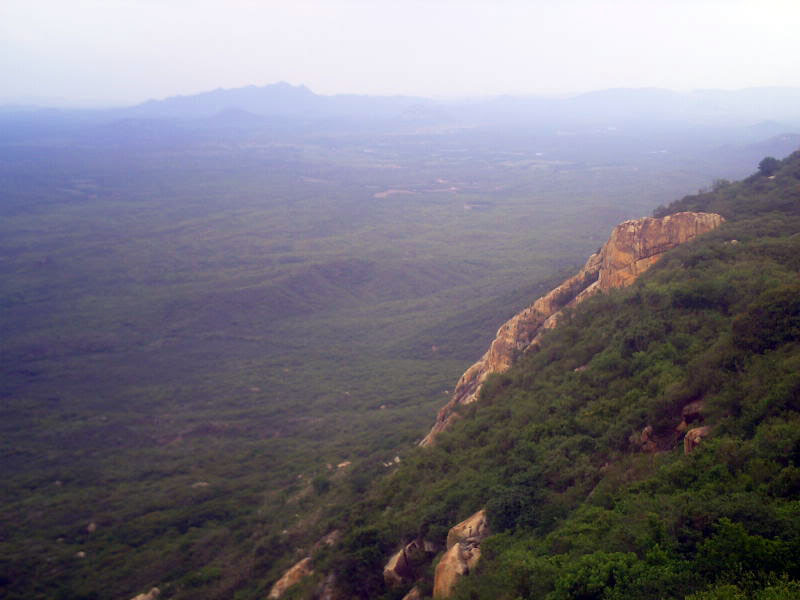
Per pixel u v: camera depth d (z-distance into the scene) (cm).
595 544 1680
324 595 2728
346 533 3291
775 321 2231
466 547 2217
